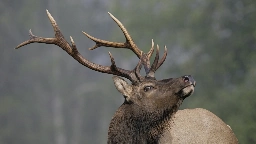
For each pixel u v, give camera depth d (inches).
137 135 1042.7
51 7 7357.3
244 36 4284.0
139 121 1041.5
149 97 1035.9
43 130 6550.2
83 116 6850.4
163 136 1096.8
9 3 6899.6
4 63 6761.8
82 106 6884.8
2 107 6373.0
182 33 4726.9
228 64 4207.7
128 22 5012.3
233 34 4362.7
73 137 6781.5
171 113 1039.0
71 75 7106.3
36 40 1111.6
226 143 1096.8
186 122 1119.0
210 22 4591.5
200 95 4143.7
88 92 6919.3
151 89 1038.4
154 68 1066.1
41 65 6919.3
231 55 4237.2
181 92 1024.9
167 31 4940.9
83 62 1095.6
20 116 6466.5
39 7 7249.0
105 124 6771.7
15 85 6742.1
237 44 4269.2
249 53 4190.5
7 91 6673.2
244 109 3358.8
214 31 4498.0
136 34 4953.3
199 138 1090.7
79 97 6894.7
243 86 3671.3
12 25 6884.8
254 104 3383.4
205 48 4485.7
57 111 6796.3
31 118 6555.1
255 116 3334.2
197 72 4352.9
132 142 1043.3
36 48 7052.2
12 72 6786.4
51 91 6889.8
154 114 1035.3
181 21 4867.1
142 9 5044.3
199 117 1128.8
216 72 4224.9
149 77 1057.5
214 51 4375.0
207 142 1087.0
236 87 4008.4
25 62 6879.9
